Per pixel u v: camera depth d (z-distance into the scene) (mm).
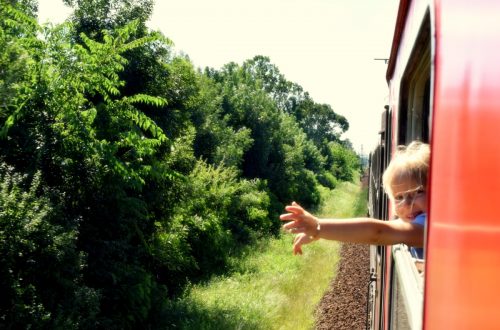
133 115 7367
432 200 1417
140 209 7758
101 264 6797
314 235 1872
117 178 6887
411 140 3326
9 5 6309
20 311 4805
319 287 11477
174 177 8391
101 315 6762
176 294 10203
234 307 9430
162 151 10750
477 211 1085
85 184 6551
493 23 1126
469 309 1087
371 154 8656
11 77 5211
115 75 6914
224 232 13758
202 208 12844
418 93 3238
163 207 9617
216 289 10727
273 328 8750
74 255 5684
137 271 7496
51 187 6348
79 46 6699
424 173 2064
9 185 5473
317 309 10086
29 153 6117
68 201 6539
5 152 5914
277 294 10461
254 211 17062
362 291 11164
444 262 1269
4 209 4984
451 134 1256
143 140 7422
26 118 6223
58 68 6477
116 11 10391
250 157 25031
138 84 10641
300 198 26766
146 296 7312
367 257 14219
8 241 4883
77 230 6043
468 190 1137
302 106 83188
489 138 1060
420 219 1941
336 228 1854
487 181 1051
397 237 1862
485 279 1030
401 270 2271
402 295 2279
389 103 4641
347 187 46062
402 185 2086
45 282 5531
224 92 25375
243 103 25266
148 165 8461
